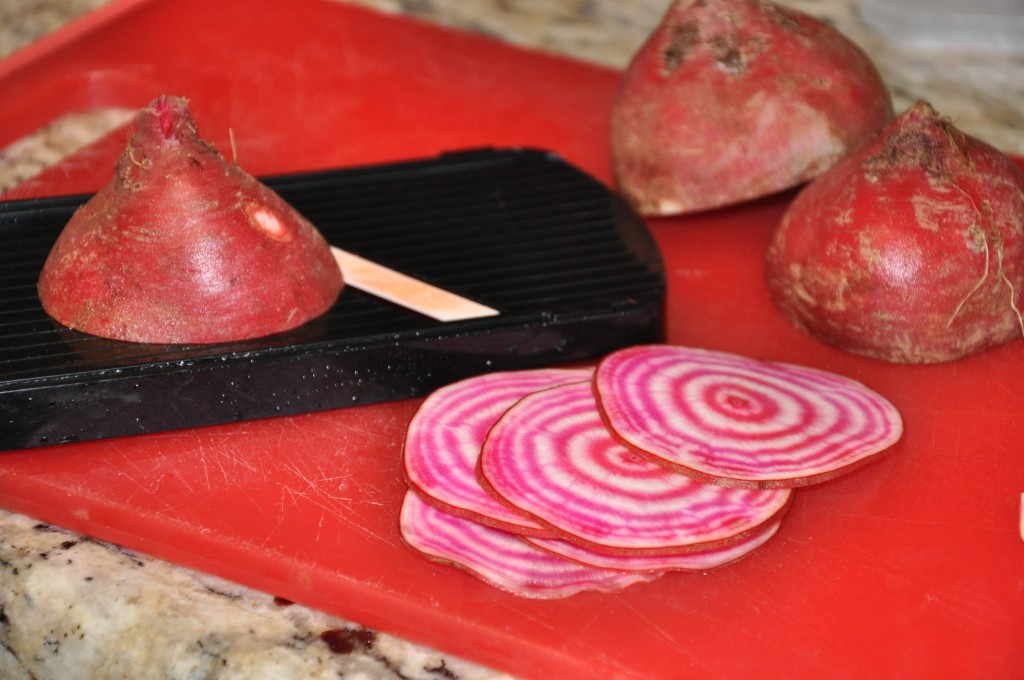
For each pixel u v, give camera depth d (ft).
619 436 1.59
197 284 1.65
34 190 2.02
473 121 2.17
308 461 1.65
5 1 2.58
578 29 2.48
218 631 1.51
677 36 1.91
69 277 1.67
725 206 1.95
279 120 2.17
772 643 1.48
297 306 1.69
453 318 1.70
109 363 1.64
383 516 1.59
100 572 1.56
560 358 1.72
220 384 1.66
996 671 1.47
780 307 1.83
